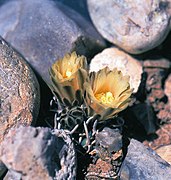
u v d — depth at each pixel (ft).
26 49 0.75
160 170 0.60
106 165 0.62
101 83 0.62
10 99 0.59
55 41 0.75
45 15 0.77
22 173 0.50
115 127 0.66
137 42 0.77
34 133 0.50
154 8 0.76
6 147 0.50
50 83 0.72
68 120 0.63
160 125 0.77
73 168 0.56
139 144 0.64
